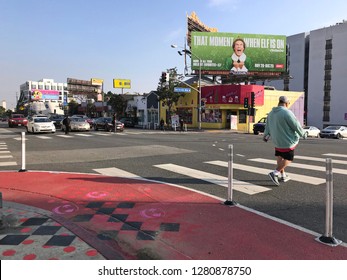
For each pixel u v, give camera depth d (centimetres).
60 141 1941
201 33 4647
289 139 713
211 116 4372
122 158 1184
